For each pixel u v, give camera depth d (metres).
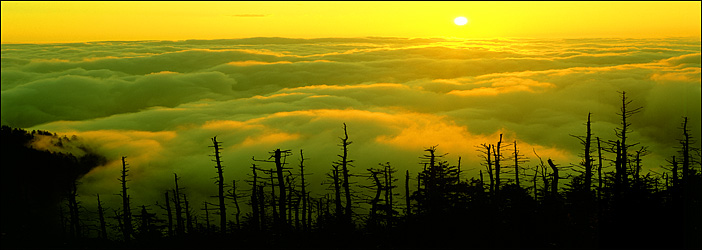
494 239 32.28
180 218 57.69
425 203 40.28
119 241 50.50
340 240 38.16
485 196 39.53
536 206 35.50
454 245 32.41
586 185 38.41
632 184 32.81
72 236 55.59
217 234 44.56
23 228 66.69
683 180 35.88
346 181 45.84
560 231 32.03
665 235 28.27
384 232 39.56
